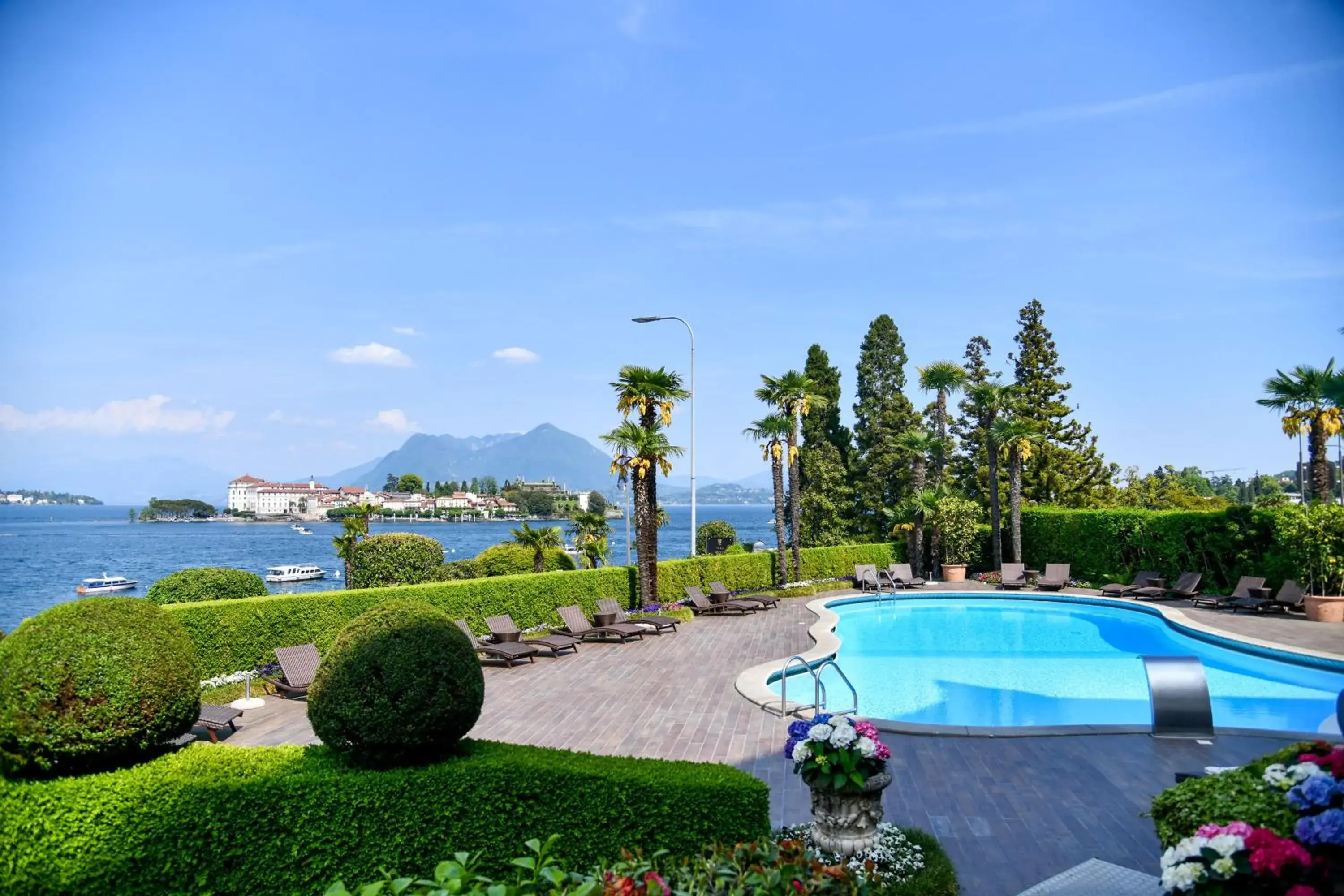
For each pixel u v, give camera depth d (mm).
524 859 4477
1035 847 7340
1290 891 3732
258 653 14906
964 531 33031
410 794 6344
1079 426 42625
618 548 96250
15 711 6355
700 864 5270
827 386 45188
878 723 11359
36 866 6238
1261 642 17641
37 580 65188
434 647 6863
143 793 6285
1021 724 13344
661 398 24125
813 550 32688
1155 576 26562
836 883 5113
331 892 3945
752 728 11508
